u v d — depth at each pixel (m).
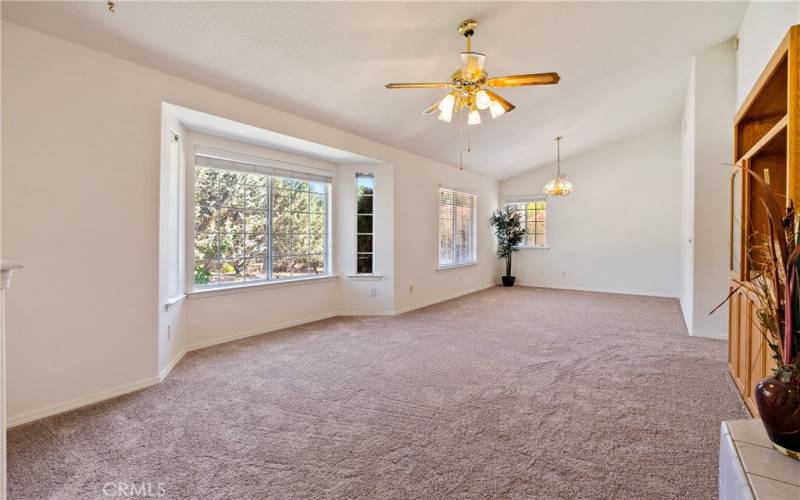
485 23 2.89
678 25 3.45
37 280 2.24
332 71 3.22
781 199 2.06
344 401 2.48
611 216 7.28
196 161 3.68
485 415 2.27
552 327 4.50
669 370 3.04
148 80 2.74
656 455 1.84
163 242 2.95
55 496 1.56
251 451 1.89
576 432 2.06
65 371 2.35
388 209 5.21
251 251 4.21
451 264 6.72
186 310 3.55
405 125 4.59
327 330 4.36
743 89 3.46
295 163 4.57
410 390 2.66
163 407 2.39
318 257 5.00
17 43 2.16
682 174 6.04
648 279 6.94
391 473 1.71
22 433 2.06
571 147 6.99
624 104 5.33
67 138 2.35
